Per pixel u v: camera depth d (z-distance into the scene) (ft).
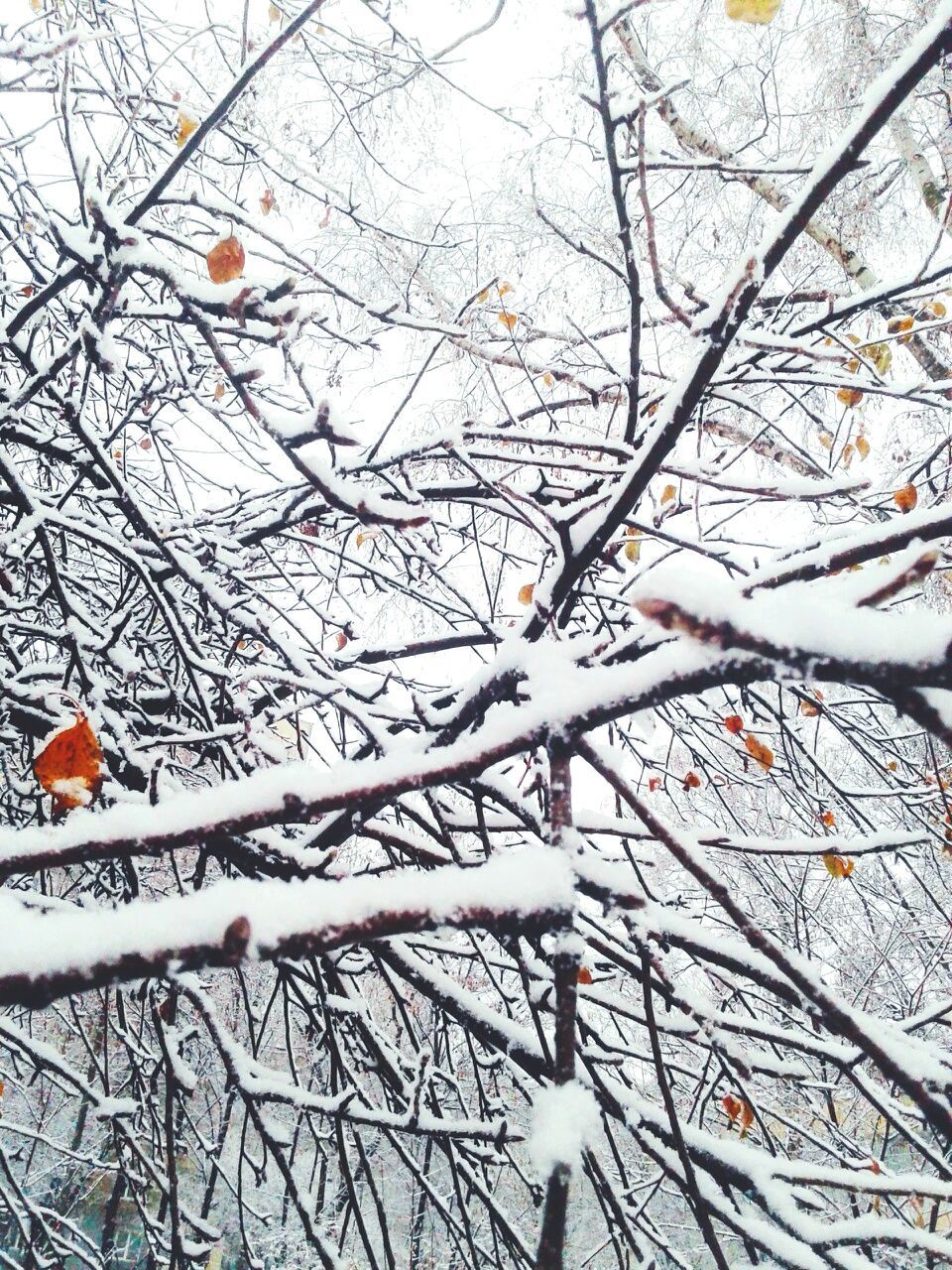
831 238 11.30
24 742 6.01
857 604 1.73
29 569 6.34
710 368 3.16
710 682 1.95
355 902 1.79
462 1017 4.51
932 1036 11.98
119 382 7.03
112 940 1.69
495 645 5.29
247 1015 5.25
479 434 4.42
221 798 2.17
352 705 3.96
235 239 3.33
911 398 5.04
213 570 5.98
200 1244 4.91
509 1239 4.62
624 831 3.84
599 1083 3.80
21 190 5.10
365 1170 4.46
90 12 5.46
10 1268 5.37
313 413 2.96
